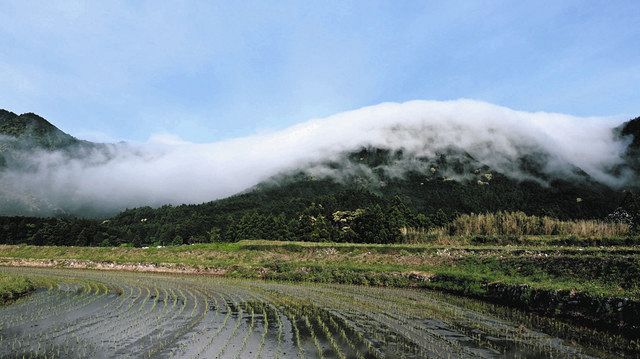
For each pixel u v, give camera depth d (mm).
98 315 28188
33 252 80750
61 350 19578
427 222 108250
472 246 70312
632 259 34219
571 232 82500
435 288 44719
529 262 44812
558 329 23656
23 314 28531
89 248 82562
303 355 18922
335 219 118688
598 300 24406
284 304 33594
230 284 48406
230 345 20641
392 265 58438
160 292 40531
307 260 65875
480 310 30562
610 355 18422
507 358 18312
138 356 18672
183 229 141500
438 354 18984
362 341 21359
